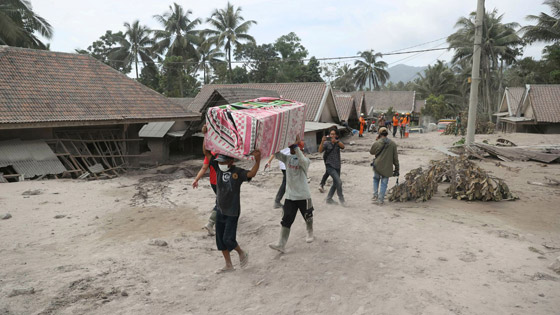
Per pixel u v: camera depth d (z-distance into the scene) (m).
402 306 3.84
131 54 53.03
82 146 14.69
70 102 13.46
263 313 3.76
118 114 14.22
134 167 15.88
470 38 41.53
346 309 3.81
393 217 7.08
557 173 11.94
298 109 5.36
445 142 23.53
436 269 4.73
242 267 4.82
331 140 7.79
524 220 6.97
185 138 19.80
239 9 51.09
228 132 4.40
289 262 5.02
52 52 15.15
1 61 13.32
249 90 21.16
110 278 4.43
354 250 5.40
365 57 70.06
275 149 4.78
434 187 8.76
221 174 4.53
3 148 12.04
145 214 7.52
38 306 3.71
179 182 11.20
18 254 5.14
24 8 28.89
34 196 8.75
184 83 49.47
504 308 3.76
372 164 8.23
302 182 5.37
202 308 3.85
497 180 8.69
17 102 12.21
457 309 3.75
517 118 31.16
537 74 45.84
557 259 4.72
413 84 65.56
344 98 32.03
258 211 7.59
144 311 3.73
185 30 53.31
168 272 4.71
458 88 59.16
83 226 6.66
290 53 59.31
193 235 6.28
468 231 6.26
